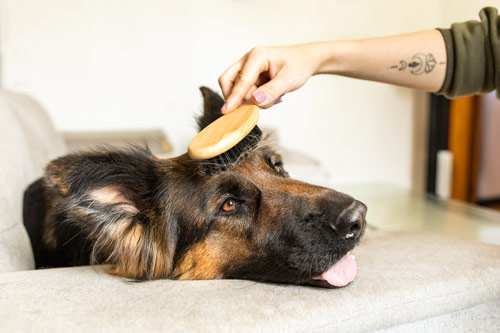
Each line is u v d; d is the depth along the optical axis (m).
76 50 1.89
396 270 0.66
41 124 1.30
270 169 0.84
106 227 0.75
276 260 0.75
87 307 0.58
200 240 0.79
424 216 1.40
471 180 2.35
